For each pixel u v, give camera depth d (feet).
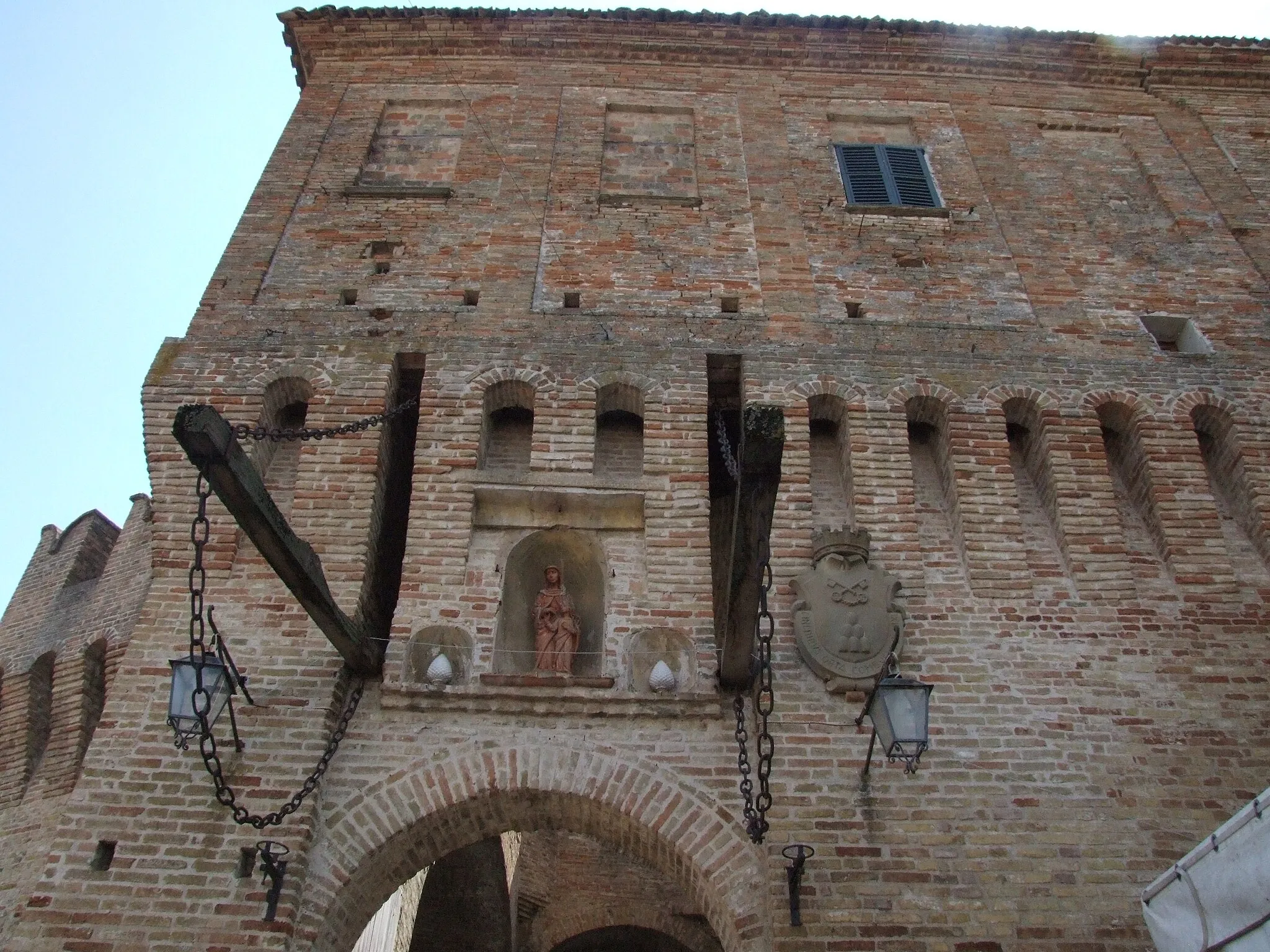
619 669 36.96
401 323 46.60
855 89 62.28
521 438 44.75
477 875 65.26
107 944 30.58
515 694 35.94
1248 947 23.99
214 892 31.65
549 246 51.24
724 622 34.58
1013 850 33.40
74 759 48.70
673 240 51.93
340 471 41.14
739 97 61.16
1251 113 63.46
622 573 39.37
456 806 34.19
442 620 37.86
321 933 31.83
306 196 53.83
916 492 43.37
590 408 43.45
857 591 38.29
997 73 63.98
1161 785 35.09
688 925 66.90
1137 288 51.72
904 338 47.37
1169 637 38.91
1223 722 36.73
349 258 50.47
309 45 63.26
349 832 33.40
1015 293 50.72
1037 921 32.01
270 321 46.55
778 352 46.14
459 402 43.37
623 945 71.67
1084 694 37.19
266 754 34.37
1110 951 31.42
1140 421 44.80
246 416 42.73
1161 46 64.95
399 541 43.80
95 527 62.13
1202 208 56.90
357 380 43.96
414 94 60.49
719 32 63.36
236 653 36.58
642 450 44.39
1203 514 42.32
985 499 41.88
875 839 33.42
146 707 35.37
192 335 45.70
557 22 63.16
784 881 32.45
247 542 39.52
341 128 58.18
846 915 31.89
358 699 36.17
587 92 60.85
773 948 31.32
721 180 55.57
